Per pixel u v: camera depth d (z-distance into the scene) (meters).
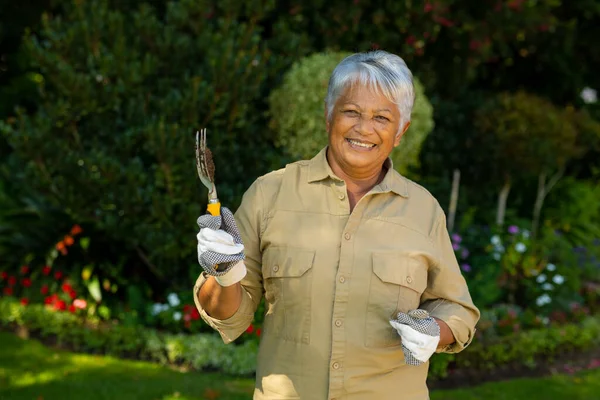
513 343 5.39
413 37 6.40
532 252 6.55
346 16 6.05
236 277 1.72
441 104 7.50
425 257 1.98
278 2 6.18
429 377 4.98
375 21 6.21
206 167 1.72
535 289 6.25
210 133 5.07
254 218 1.99
